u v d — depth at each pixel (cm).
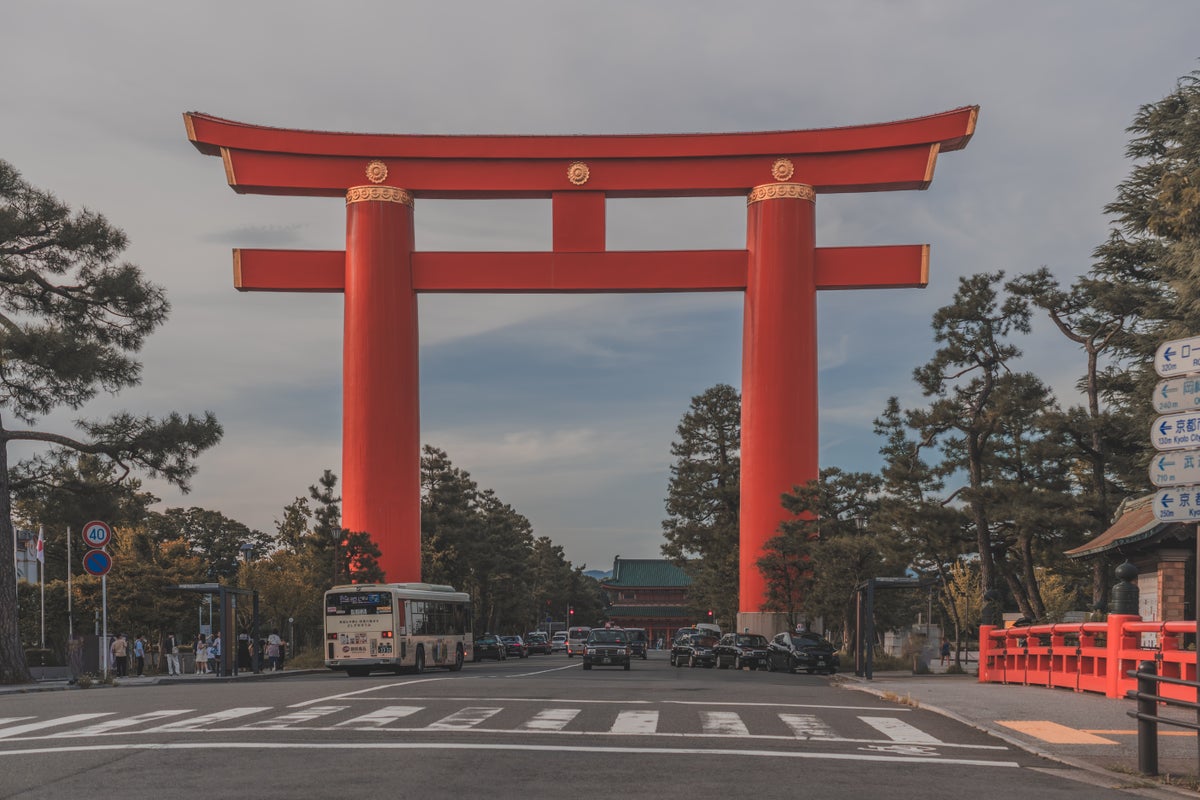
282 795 984
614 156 6469
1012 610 7575
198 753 1264
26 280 3716
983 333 4584
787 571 5856
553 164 6500
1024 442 4819
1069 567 6009
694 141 6462
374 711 1777
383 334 6444
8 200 3775
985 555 4494
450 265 6494
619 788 1031
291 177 6475
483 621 10338
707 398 9100
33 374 3800
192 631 7938
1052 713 1831
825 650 4550
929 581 3525
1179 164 4325
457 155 6494
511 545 10919
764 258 6425
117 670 4184
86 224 3819
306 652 5531
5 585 3609
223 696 2206
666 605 14775
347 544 5981
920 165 6378
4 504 3672
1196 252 3575
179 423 3969
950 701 2067
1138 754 1261
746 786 1055
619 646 4594
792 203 6425
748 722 1664
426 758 1218
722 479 9025
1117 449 5066
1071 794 1065
